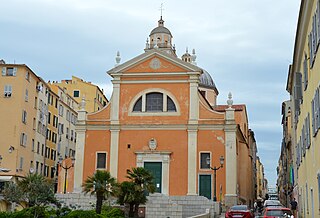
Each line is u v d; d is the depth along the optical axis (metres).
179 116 45.56
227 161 43.88
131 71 47.06
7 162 48.69
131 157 45.44
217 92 67.44
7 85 50.38
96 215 27.64
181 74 46.19
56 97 64.19
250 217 31.89
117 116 46.38
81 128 46.53
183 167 44.53
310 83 19.48
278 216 24.77
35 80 54.91
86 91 77.12
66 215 27.08
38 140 56.25
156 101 46.44
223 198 43.16
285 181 76.31
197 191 43.81
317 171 18.14
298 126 29.97
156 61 46.81
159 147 45.22
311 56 18.19
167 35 61.56
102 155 45.91
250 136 75.62
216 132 44.72
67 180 47.56
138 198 31.56
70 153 71.56
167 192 44.16
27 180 27.89
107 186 31.17
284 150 75.31
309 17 18.61
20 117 49.84
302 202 29.44
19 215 25.16
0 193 35.69
